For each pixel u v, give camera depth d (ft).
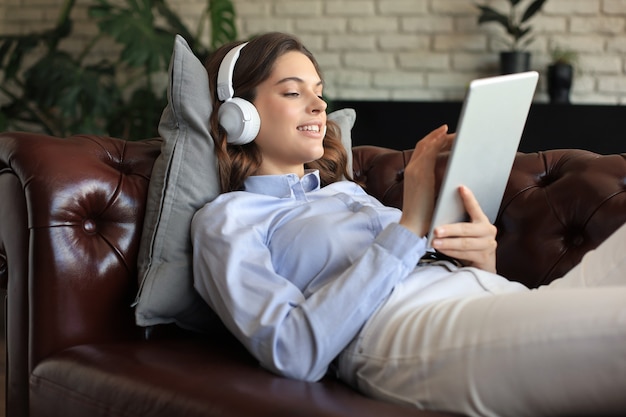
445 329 3.67
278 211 4.72
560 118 11.71
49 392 4.25
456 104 12.25
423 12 13.24
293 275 4.44
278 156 5.08
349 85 13.65
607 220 4.78
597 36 12.64
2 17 14.71
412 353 3.75
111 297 4.63
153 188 4.78
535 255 4.99
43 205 4.46
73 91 12.06
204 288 4.46
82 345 4.42
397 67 13.44
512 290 4.30
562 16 12.73
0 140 4.78
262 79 4.99
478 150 3.99
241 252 4.31
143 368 3.97
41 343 4.41
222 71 5.00
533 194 5.17
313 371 3.92
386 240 4.11
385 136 12.59
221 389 3.59
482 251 4.32
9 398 4.61
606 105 11.57
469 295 3.97
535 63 12.87
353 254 4.46
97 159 4.88
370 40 13.51
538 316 3.38
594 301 3.29
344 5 13.55
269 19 13.85
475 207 4.11
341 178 5.71
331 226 4.51
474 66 13.14
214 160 4.87
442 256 4.81
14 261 4.57
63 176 4.56
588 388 3.22
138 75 13.70
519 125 4.36
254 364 4.11
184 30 12.65
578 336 3.22
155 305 4.57
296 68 5.00
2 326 10.78
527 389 3.37
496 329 3.47
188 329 4.92
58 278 4.44
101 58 14.32
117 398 3.87
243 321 4.08
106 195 4.73
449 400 3.59
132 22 11.98
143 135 12.88
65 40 14.43
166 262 4.63
